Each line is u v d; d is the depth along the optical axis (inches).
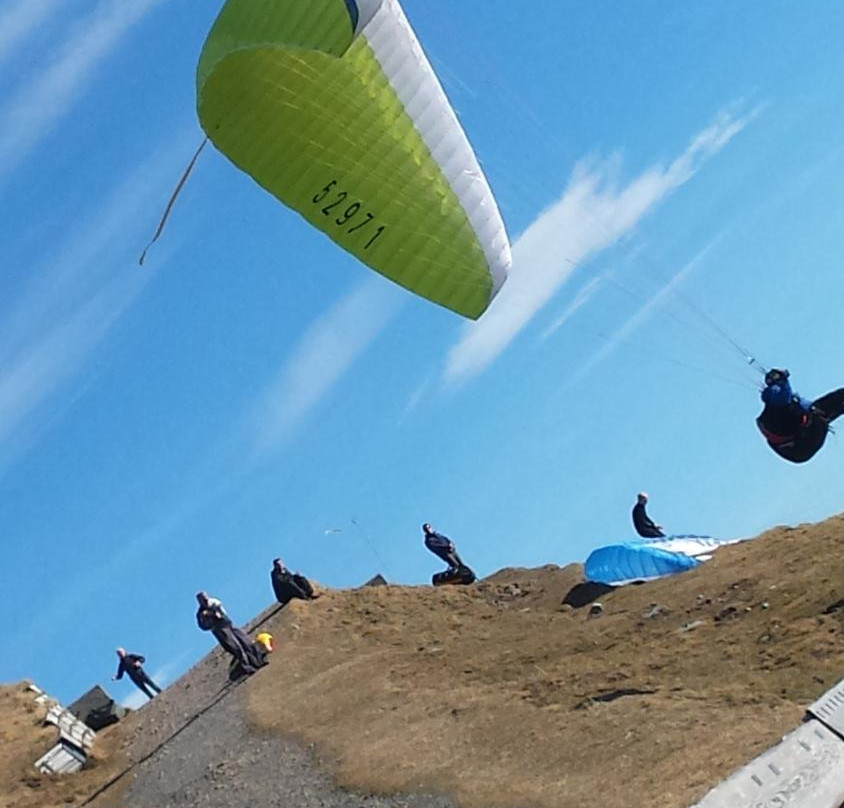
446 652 1153.4
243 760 1034.7
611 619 1082.7
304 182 574.9
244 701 1183.6
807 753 479.8
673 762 675.4
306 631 1326.3
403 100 572.1
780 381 601.6
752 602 956.6
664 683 853.8
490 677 1025.5
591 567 1218.6
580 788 697.6
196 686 1317.7
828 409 601.0
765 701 737.0
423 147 585.3
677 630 974.4
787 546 1069.1
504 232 626.2
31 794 1168.8
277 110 548.7
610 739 758.5
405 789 819.4
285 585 1424.7
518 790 736.3
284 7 501.0
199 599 1280.8
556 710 863.1
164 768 1120.8
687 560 1161.4
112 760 1214.3
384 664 1156.5
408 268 612.1
